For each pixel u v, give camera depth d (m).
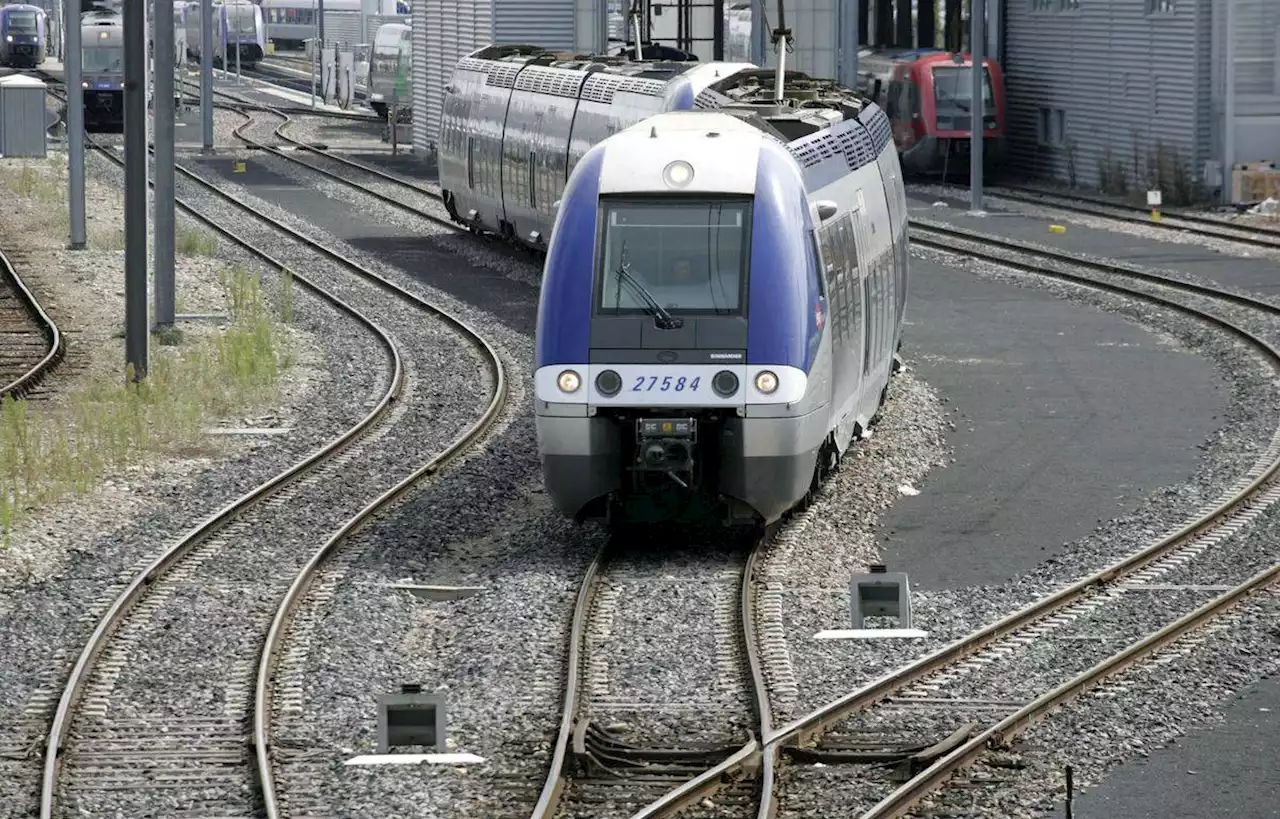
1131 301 103.25
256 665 43.78
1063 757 37.53
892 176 75.62
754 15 160.00
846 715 40.22
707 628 46.53
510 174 120.19
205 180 168.00
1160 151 151.38
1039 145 174.12
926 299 106.31
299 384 80.44
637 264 53.84
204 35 197.50
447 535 56.50
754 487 53.19
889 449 68.00
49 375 81.38
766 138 58.00
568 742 38.28
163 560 51.97
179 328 92.12
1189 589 49.84
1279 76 146.75
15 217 136.00
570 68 114.50
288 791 36.19
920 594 50.41
